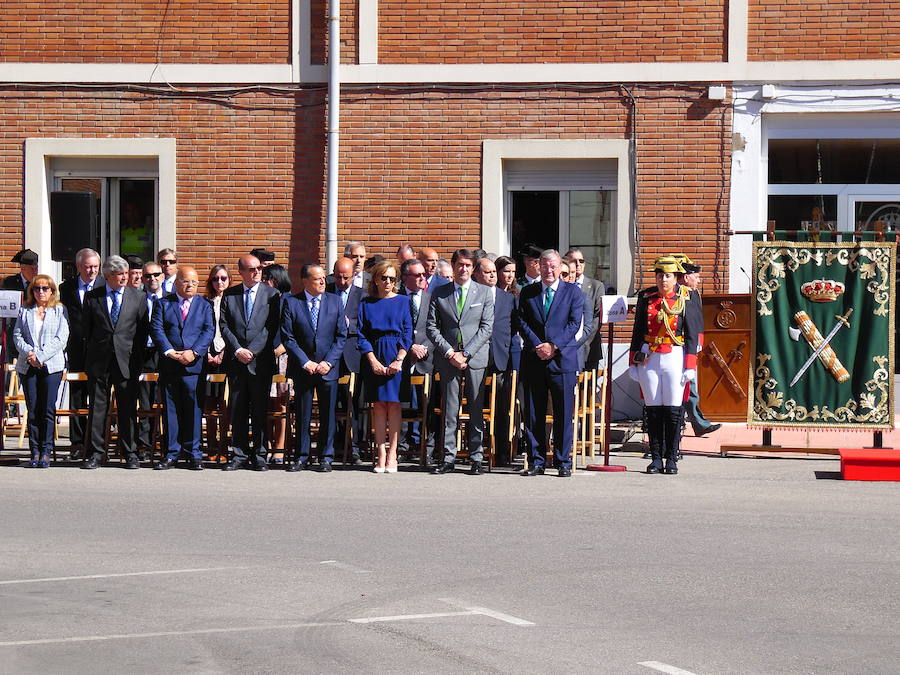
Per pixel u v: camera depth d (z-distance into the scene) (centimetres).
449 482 1266
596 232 1806
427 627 709
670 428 1323
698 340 1376
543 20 1775
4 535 977
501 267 1484
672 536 975
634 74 1762
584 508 1104
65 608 758
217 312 1429
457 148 1786
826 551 920
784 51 1748
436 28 1783
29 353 1358
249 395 1373
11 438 1623
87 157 1839
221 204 1808
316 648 668
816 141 1766
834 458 1453
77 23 1809
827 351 1416
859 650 665
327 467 1345
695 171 1761
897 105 1738
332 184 1784
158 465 1363
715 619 728
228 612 746
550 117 1778
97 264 1425
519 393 1465
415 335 1391
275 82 1798
